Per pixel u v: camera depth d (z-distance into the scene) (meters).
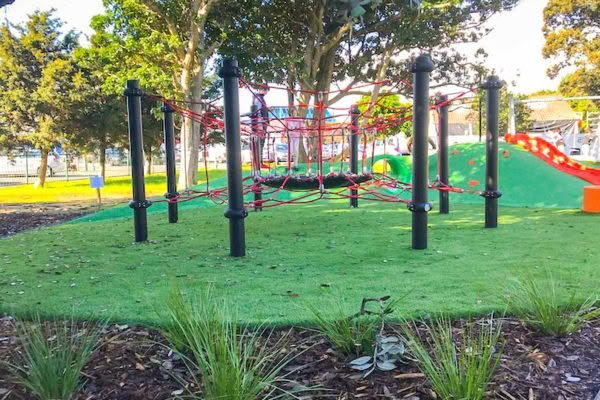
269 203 10.55
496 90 6.53
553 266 4.30
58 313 3.31
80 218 9.29
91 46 19.28
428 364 2.12
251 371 2.09
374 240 5.93
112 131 20.91
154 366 2.45
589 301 3.27
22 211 11.32
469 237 5.95
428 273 4.17
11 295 3.79
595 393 2.12
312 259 4.90
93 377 2.34
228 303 3.40
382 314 2.73
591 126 36.78
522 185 10.06
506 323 2.92
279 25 17.62
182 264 4.83
